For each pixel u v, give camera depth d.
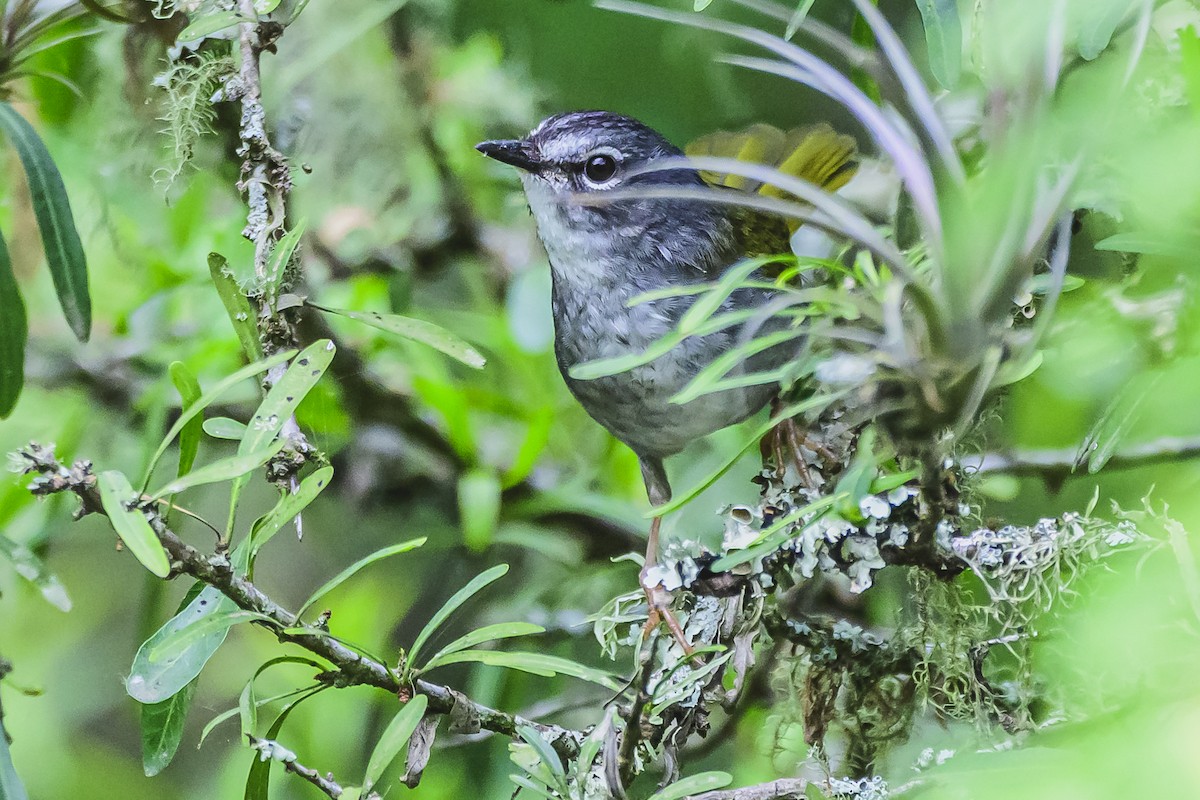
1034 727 4.93
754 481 6.12
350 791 4.21
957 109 5.91
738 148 7.16
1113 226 5.87
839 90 3.95
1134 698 4.08
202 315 7.73
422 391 7.71
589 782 4.80
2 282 4.73
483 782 7.39
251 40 5.83
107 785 8.57
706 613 5.54
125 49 7.18
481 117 8.55
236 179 7.68
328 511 8.65
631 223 6.94
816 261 4.40
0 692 7.96
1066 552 4.93
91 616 8.85
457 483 8.16
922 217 3.83
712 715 7.69
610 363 4.08
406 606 8.35
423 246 8.45
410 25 8.41
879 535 5.11
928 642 5.38
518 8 8.34
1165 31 5.19
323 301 7.79
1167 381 4.80
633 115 8.39
